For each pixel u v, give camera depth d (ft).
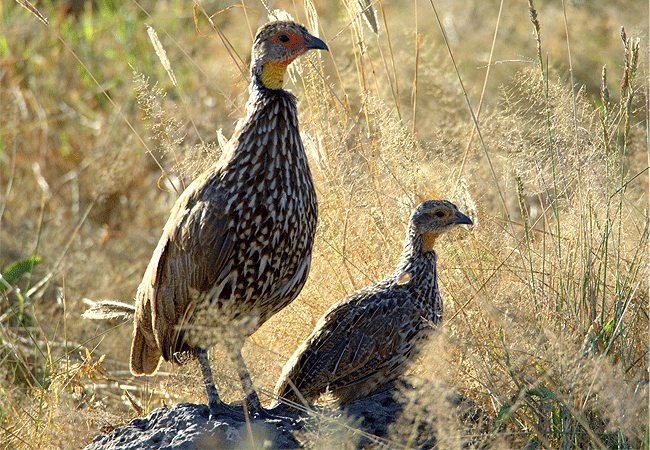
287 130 24.45
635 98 29.94
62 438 25.79
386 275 30.35
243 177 23.91
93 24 62.59
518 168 29.45
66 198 47.29
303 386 25.81
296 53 24.62
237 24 59.06
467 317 26.96
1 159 49.80
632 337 25.14
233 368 24.89
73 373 28.84
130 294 40.32
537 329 24.53
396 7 61.77
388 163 31.37
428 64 38.55
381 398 26.27
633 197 31.68
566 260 26.99
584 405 21.93
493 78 51.37
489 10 60.18
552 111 29.55
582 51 54.44
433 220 26.71
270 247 24.23
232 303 24.67
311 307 30.22
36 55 56.85
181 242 24.30
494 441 22.02
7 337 33.88
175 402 30.01
